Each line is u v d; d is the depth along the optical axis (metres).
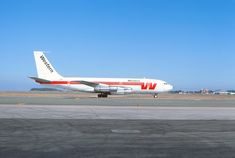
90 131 18.22
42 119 24.12
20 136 16.08
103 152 12.47
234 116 29.14
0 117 25.30
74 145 13.84
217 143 14.76
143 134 17.38
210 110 35.50
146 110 34.16
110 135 16.84
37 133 17.16
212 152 12.69
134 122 23.12
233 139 15.98
